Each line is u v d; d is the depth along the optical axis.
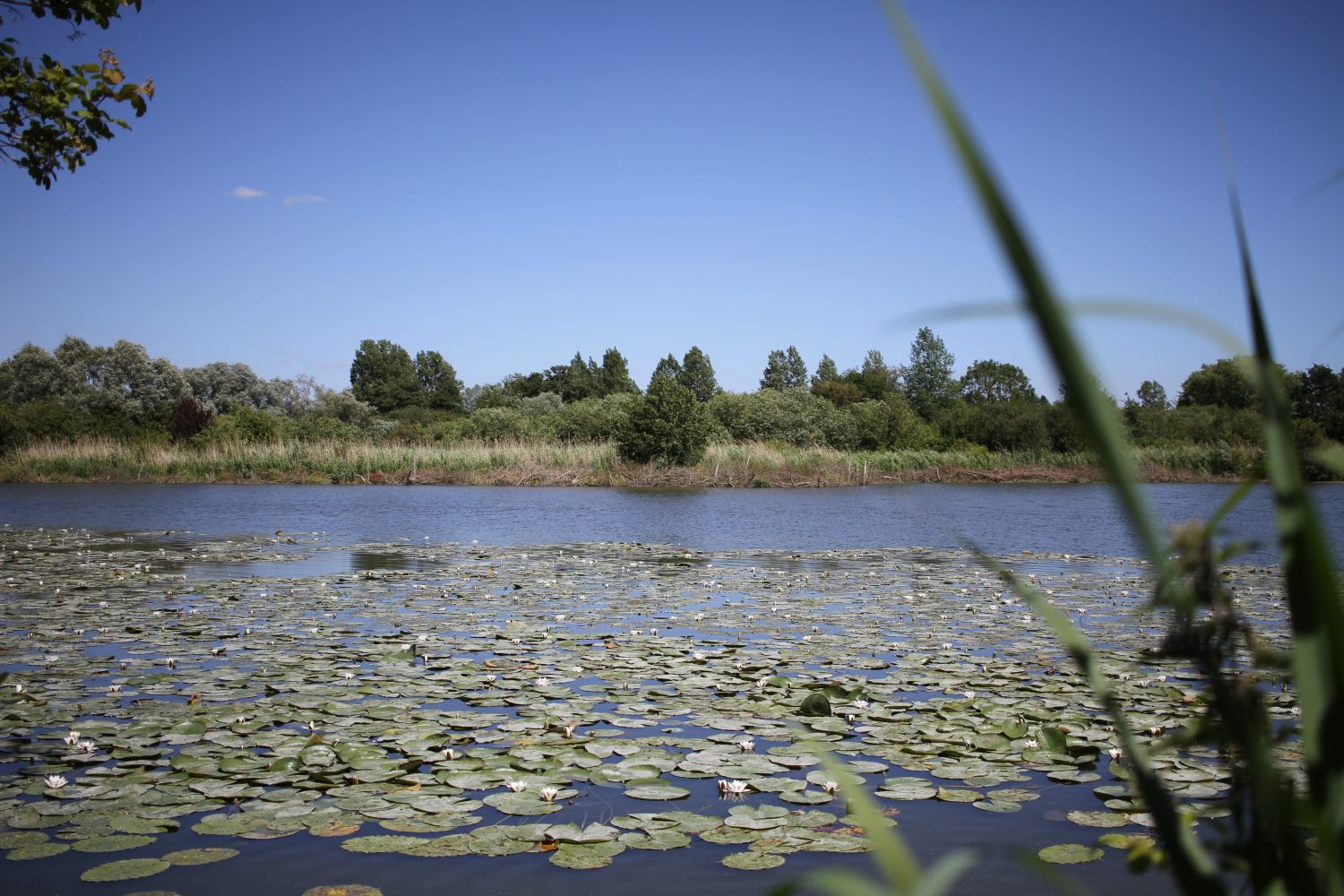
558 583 10.07
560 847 3.24
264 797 3.69
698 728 4.68
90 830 3.36
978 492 27.11
